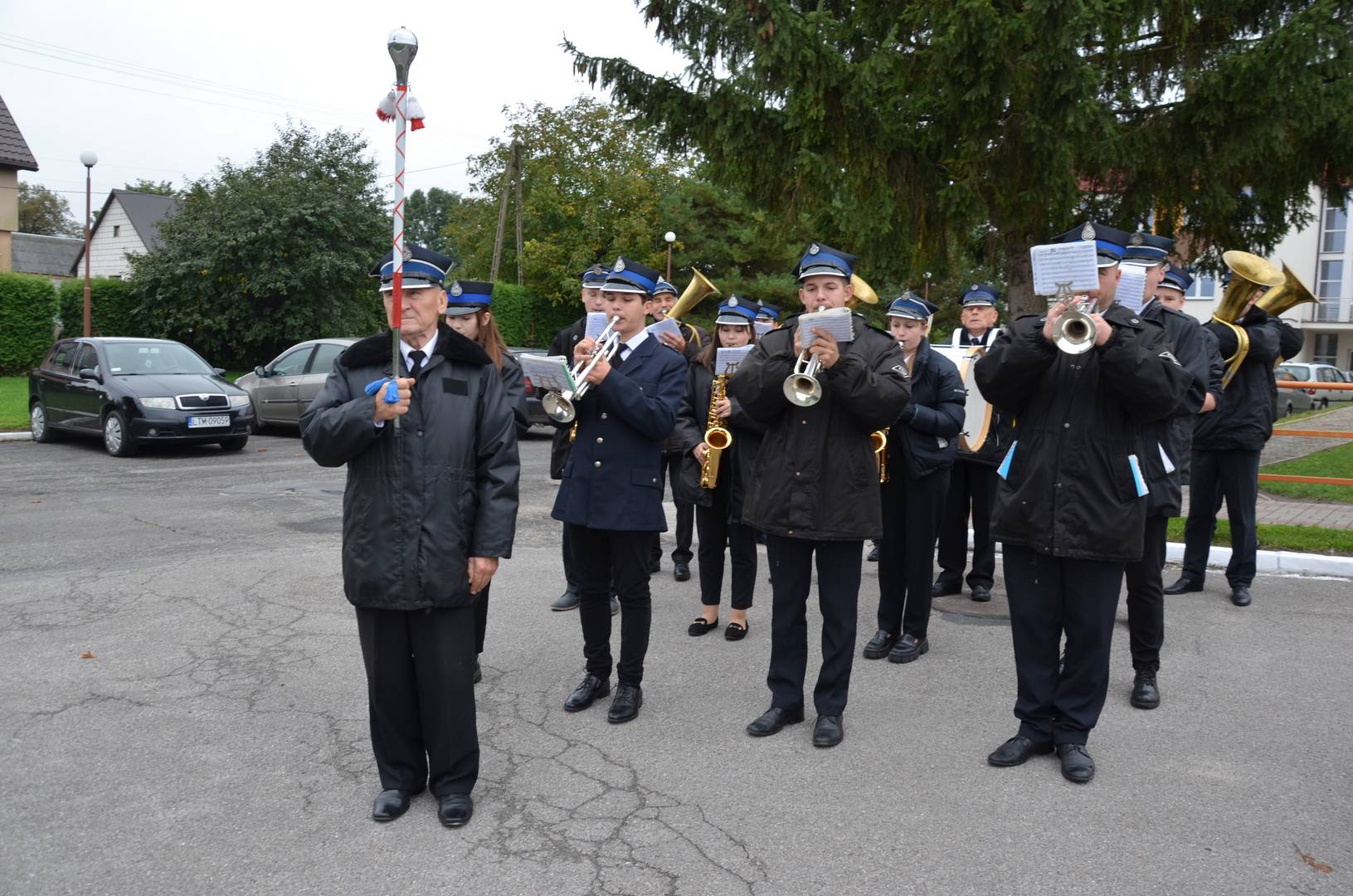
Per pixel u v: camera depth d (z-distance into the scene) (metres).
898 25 10.41
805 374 3.85
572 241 36.00
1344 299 38.12
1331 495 10.08
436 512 3.37
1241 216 11.80
